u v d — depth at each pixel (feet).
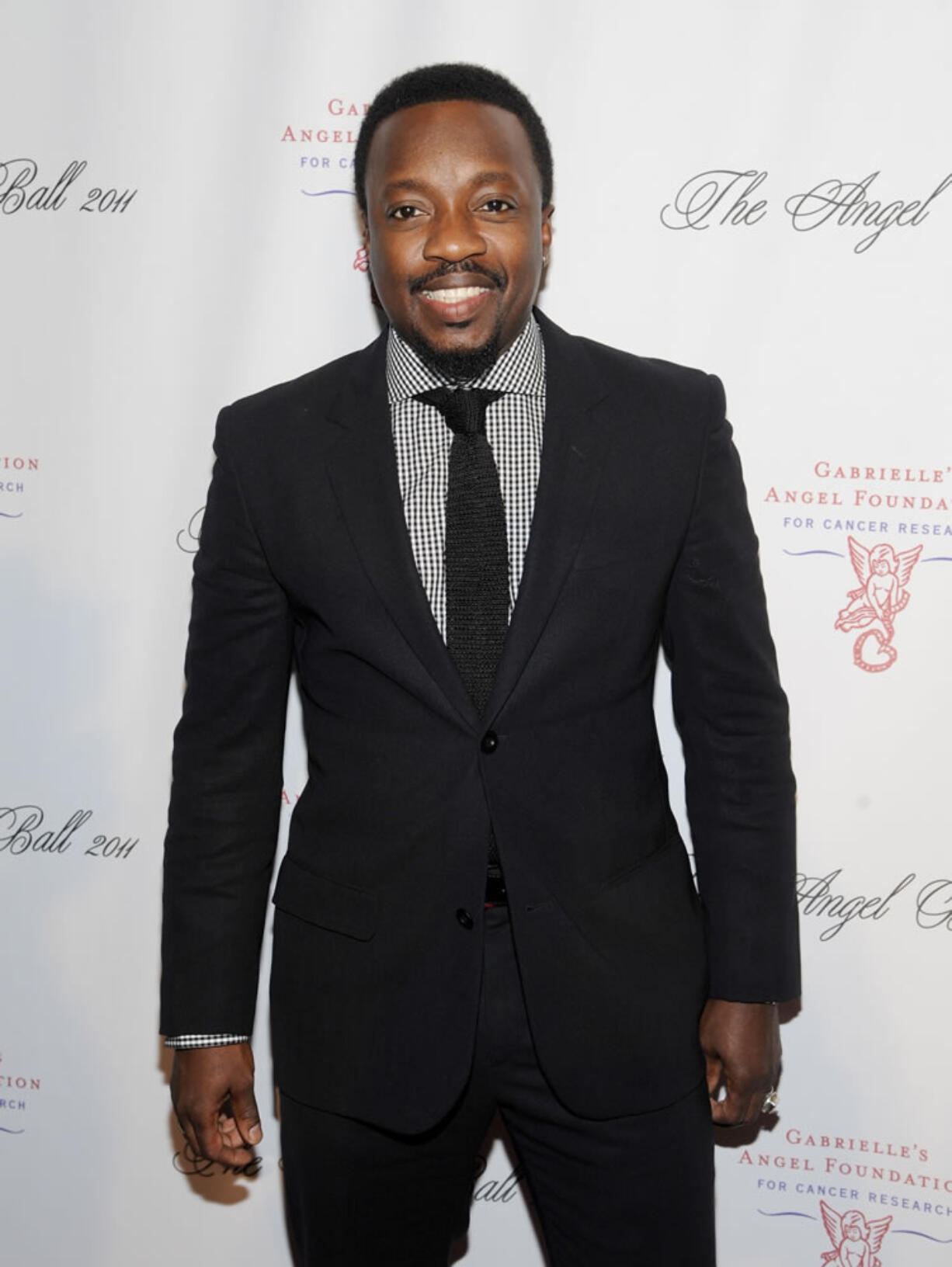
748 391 4.42
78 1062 5.07
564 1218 3.91
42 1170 5.15
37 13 4.53
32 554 4.79
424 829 3.52
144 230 4.59
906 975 4.60
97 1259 5.17
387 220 3.57
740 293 4.38
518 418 3.62
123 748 4.86
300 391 3.85
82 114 4.56
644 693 3.71
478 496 3.52
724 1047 3.73
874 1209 4.75
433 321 3.54
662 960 3.62
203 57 4.49
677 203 4.37
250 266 4.57
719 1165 4.87
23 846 4.97
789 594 4.50
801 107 4.27
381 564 3.52
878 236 4.29
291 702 4.86
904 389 4.34
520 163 3.58
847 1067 4.70
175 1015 3.83
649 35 4.30
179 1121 3.95
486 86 3.70
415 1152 3.77
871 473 4.40
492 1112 3.86
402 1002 3.56
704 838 3.78
